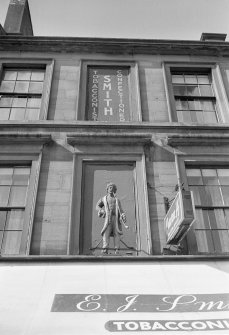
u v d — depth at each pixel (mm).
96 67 12039
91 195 9227
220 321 5555
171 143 9961
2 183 9359
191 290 6625
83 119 10680
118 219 8453
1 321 5516
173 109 11023
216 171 9828
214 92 11773
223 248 8695
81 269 7340
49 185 9195
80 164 9586
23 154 9633
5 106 11102
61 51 12188
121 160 9719
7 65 11852
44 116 10547
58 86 11312
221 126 10359
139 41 12453
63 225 8586
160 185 9375
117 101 11305
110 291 6523
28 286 6637
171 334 5172
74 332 5211
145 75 11797
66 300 6176
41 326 5367
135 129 10258
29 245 8234
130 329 5305
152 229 8680
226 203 9336
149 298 6301
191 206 7383
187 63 12188
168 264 7633
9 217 8836
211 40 13352
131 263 7633
